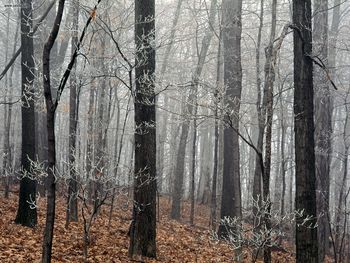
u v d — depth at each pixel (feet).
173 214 62.44
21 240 30.35
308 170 24.86
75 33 35.65
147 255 31.32
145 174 31.17
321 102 47.19
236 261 30.86
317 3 46.29
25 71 35.24
